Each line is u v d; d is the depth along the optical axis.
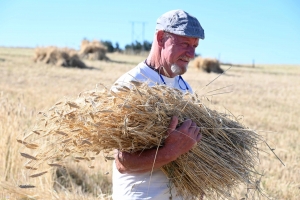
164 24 2.94
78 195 4.80
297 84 30.34
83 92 2.87
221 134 2.95
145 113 2.75
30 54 41.69
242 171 3.02
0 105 6.76
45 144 2.93
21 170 5.03
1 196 4.34
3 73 22.73
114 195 3.11
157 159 2.77
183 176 2.94
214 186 2.97
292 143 9.41
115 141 2.82
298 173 6.68
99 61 41.00
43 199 4.43
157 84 2.87
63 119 2.78
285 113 15.21
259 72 43.47
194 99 2.93
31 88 16.84
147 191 2.93
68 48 32.16
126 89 2.77
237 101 17.55
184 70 3.01
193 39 2.95
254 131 3.08
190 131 2.78
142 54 65.00
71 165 6.02
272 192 5.50
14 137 5.45
